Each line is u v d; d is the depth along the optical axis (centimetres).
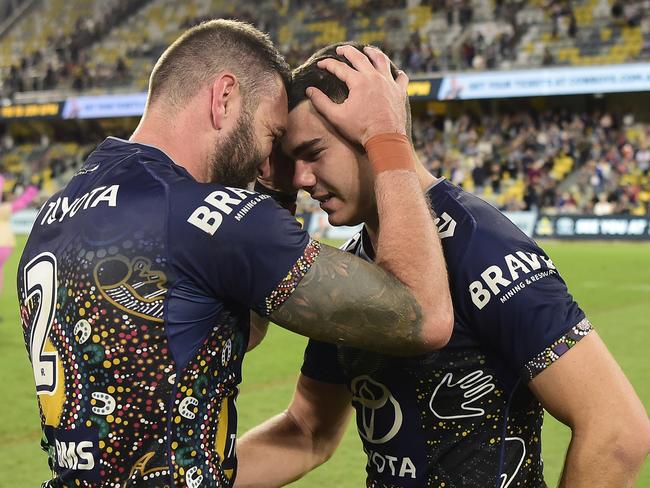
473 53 2759
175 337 161
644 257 1780
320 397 226
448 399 186
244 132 180
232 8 3406
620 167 2448
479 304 175
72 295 163
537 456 196
